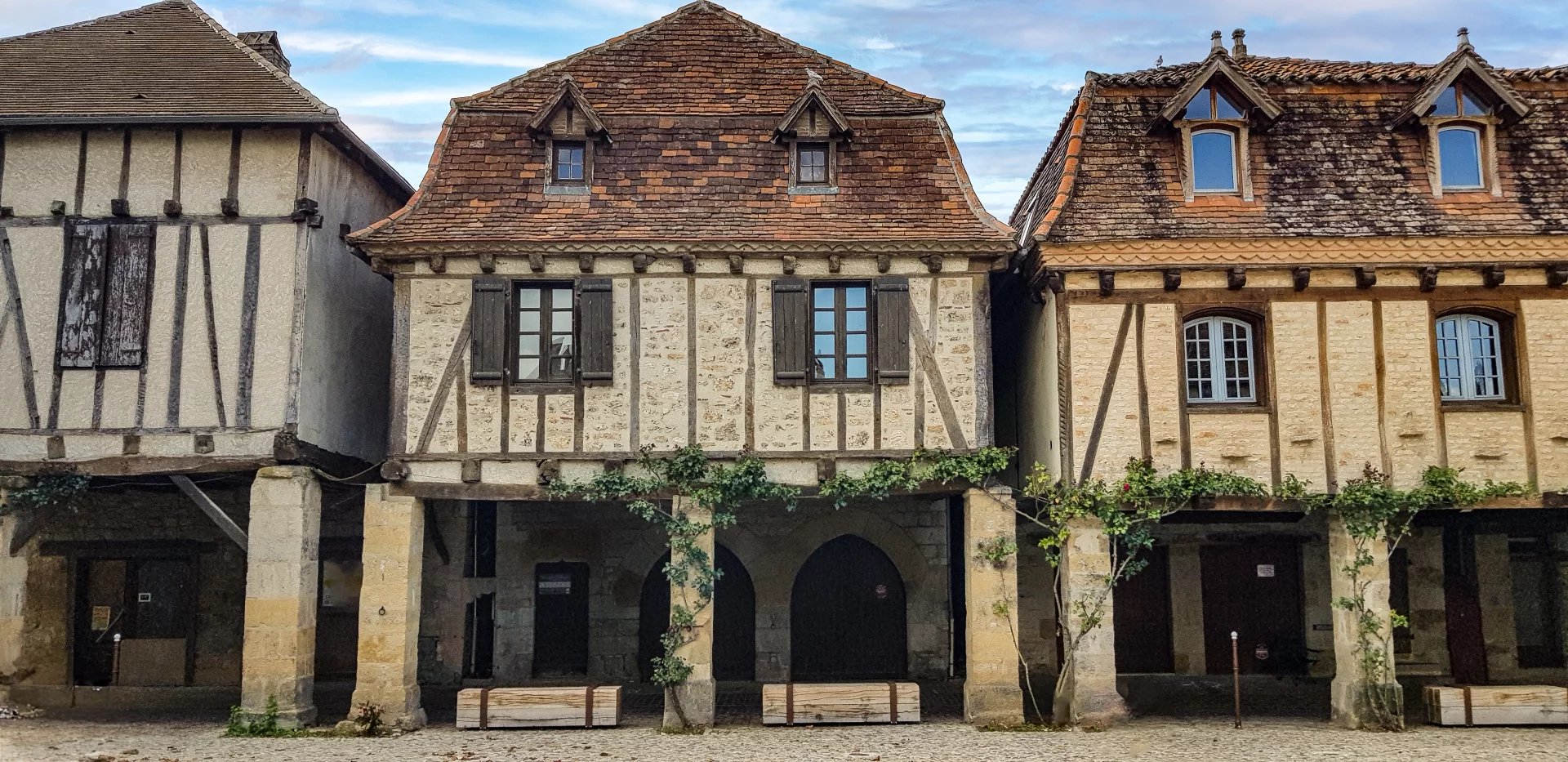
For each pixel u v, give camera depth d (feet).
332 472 41.27
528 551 49.34
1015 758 32.83
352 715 37.52
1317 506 38.11
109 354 38.52
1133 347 38.58
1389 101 42.80
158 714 42.34
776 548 49.21
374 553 38.09
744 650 49.52
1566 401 38.75
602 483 37.91
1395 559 49.52
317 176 40.24
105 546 49.21
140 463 38.09
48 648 48.80
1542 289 39.19
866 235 38.83
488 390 38.47
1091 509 37.78
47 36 44.11
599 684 48.49
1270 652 49.52
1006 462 37.96
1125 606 50.19
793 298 38.83
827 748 34.45
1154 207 40.27
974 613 38.29
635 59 44.57
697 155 41.55
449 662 49.03
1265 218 39.93
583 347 38.40
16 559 40.29
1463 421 38.63
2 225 39.11
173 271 38.91
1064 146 44.39
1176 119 41.16
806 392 38.58
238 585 49.67
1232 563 50.21
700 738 36.27
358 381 44.01
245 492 49.96
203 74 41.65
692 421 38.37
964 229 39.55
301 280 38.78
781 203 40.42
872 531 49.24
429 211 39.83
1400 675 48.85
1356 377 38.65
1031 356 43.19
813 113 41.45
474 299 38.60
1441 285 39.06
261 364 38.37
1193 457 38.17
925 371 38.68
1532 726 37.93
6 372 38.58
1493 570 49.21
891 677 49.37
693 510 38.40
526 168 41.06
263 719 37.09
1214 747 34.37
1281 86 43.04
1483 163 41.24
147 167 39.42
